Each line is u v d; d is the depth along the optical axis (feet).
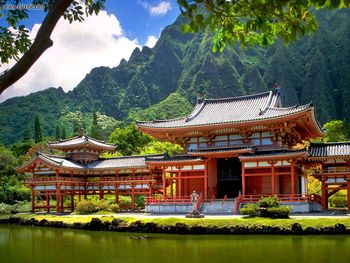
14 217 204.85
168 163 201.46
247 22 28.73
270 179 187.32
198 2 27.78
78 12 33.22
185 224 137.90
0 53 36.70
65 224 172.04
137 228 146.72
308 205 164.86
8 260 97.60
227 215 165.58
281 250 98.94
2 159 334.03
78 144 246.68
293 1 26.73
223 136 205.16
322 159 177.27
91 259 95.76
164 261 90.48
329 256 88.94
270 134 193.36
